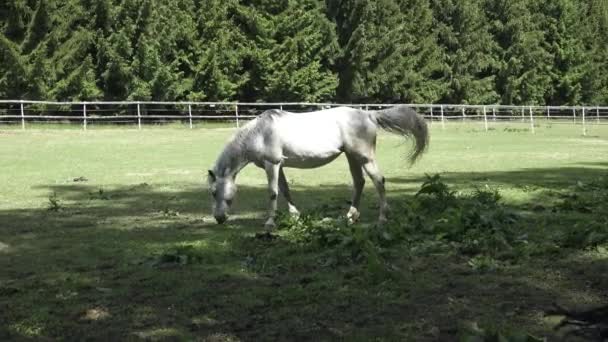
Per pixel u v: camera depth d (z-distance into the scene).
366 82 45.34
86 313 5.24
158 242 7.79
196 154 19.64
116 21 34.00
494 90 53.69
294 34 40.44
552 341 4.56
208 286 5.94
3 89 31.06
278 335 4.75
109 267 6.69
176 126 31.53
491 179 13.77
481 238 7.28
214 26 37.44
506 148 22.25
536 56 54.97
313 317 5.10
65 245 7.70
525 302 5.38
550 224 8.45
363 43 43.00
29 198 11.45
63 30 32.56
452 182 13.20
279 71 39.53
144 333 4.81
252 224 8.94
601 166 16.50
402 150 21.56
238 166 8.59
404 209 9.23
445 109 47.78
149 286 5.96
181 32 36.34
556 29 57.94
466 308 5.25
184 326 4.95
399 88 46.78
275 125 8.36
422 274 6.23
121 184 13.30
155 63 34.16
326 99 43.47
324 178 14.12
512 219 8.41
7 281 6.17
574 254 6.84
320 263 6.67
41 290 5.87
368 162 8.47
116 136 25.58
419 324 4.93
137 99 34.06
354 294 5.62
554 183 12.98
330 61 43.12
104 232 8.45
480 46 51.81
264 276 6.27
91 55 34.09
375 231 7.53
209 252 7.10
